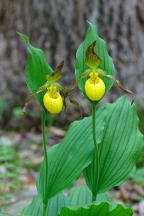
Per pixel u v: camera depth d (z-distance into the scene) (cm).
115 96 905
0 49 941
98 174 377
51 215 409
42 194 371
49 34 898
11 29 932
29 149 819
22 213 412
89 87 357
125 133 396
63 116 898
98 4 884
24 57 930
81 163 371
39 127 923
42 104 362
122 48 905
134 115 400
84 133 385
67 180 368
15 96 933
